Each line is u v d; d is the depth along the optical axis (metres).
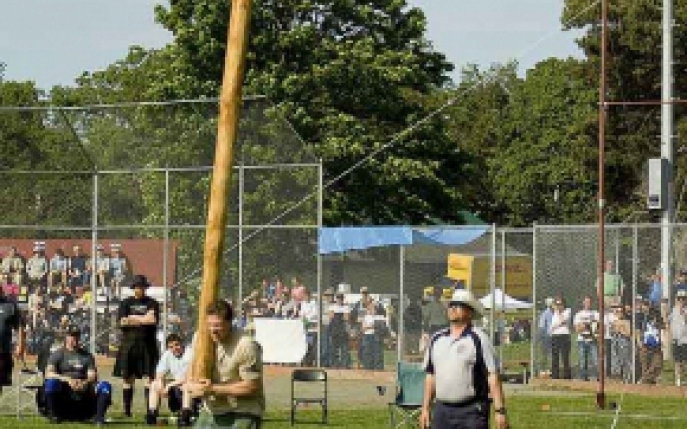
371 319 44.81
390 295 48.50
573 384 40.69
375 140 70.19
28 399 36.28
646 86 84.12
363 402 37.16
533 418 33.12
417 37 74.00
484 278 50.53
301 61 69.50
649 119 83.69
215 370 18.09
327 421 32.62
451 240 44.78
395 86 71.25
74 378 32.41
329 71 69.06
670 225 39.75
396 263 53.25
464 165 74.56
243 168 42.91
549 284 42.88
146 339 34.19
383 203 69.88
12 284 44.91
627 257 43.12
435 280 50.72
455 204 72.56
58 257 44.78
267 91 68.00
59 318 44.56
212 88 68.31
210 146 42.94
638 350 40.59
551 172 110.12
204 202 43.22
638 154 82.81
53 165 44.44
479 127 117.00
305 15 71.06
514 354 52.72
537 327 42.44
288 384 41.56
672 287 41.78
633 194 84.44
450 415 20.64
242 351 18.00
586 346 41.25
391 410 30.77
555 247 42.97
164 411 34.88
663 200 43.78
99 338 44.31
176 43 69.56
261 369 18.27
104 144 44.00
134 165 43.78
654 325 40.41
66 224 44.75
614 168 83.25
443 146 73.31
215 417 18.20
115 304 44.34
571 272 42.69
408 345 47.03
